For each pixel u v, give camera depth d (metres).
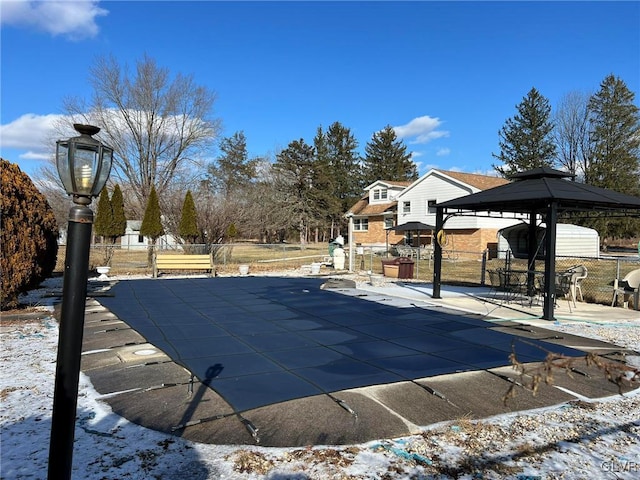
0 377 5.07
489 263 24.31
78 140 2.55
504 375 5.16
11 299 9.12
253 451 3.37
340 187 58.25
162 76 32.16
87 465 3.13
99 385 4.80
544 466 3.22
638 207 9.47
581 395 4.65
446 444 3.53
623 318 8.86
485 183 29.84
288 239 53.22
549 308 8.59
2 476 2.97
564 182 9.92
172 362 5.64
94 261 20.53
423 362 5.68
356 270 19.69
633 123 37.22
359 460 3.27
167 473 3.05
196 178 34.28
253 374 5.16
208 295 11.63
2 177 8.42
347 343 6.68
